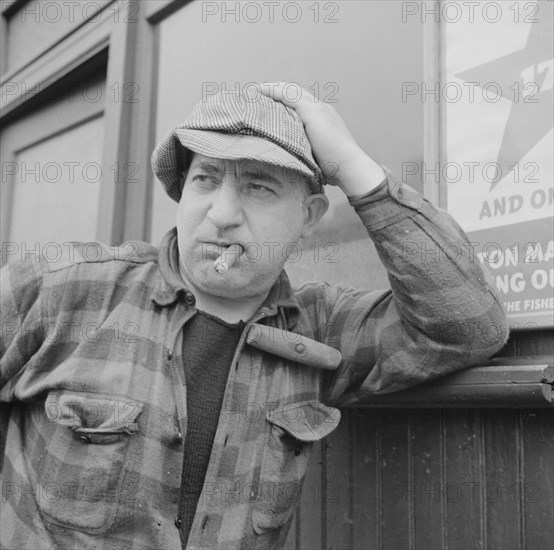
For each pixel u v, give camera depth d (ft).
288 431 3.55
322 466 4.92
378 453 4.60
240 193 3.38
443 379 3.82
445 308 3.47
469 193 4.25
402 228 3.51
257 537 3.47
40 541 3.25
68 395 3.31
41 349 3.42
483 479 4.07
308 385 3.78
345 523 4.72
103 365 3.37
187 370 3.47
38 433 3.44
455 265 3.49
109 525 3.21
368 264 4.96
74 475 3.23
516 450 3.94
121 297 3.54
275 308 3.71
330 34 5.62
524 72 4.06
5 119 8.96
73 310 3.47
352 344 3.87
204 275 3.40
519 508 3.89
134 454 3.27
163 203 6.81
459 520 4.14
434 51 4.57
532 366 3.52
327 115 3.62
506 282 4.00
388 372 3.76
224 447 3.41
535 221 3.90
